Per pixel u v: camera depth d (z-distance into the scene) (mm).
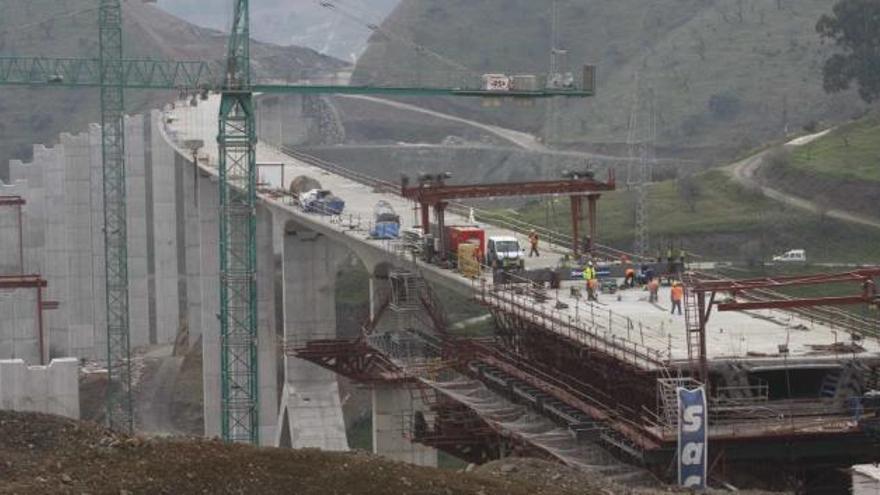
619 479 122625
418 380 181875
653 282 155125
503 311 158000
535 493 106250
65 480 102062
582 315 148125
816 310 175875
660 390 124812
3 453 106875
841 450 125500
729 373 125938
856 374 127188
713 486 121938
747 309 132750
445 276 179625
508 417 149375
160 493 101688
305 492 102688
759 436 122500
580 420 137250
